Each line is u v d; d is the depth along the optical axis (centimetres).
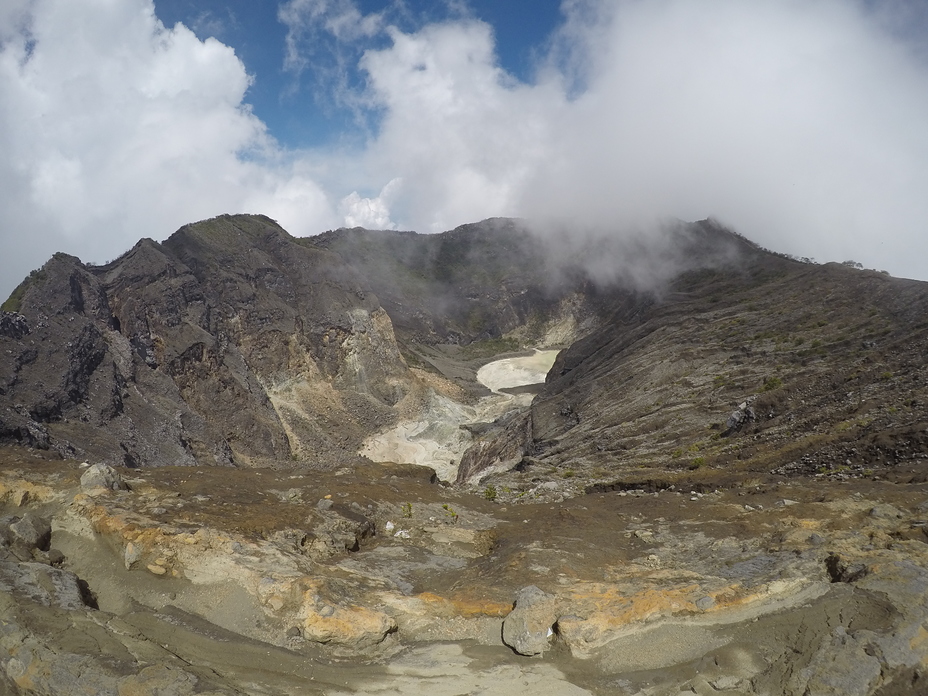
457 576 1752
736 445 3550
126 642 1378
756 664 1234
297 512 2108
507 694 1237
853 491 2298
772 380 4325
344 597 1506
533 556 1758
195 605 1562
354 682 1279
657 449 4094
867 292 5384
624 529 2181
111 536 1797
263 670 1312
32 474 2230
